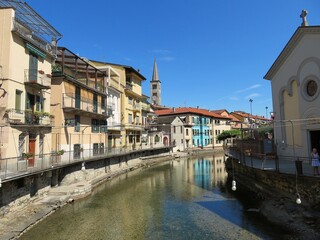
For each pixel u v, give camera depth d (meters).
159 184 27.75
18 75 19.00
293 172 16.72
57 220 16.03
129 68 46.06
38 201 18.53
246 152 29.44
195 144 76.75
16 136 18.52
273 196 18.08
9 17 18.30
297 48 22.64
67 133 27.20
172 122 71.56
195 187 25.95
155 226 15.21
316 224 13.10
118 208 18.77
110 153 33.53
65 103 26.81
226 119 95.06
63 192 20.44
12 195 15.49
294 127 23.52
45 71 22.89
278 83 26.05
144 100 56.16
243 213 16.94
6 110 17.72
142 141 52.44
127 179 30.98
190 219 16.28
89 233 14.19
